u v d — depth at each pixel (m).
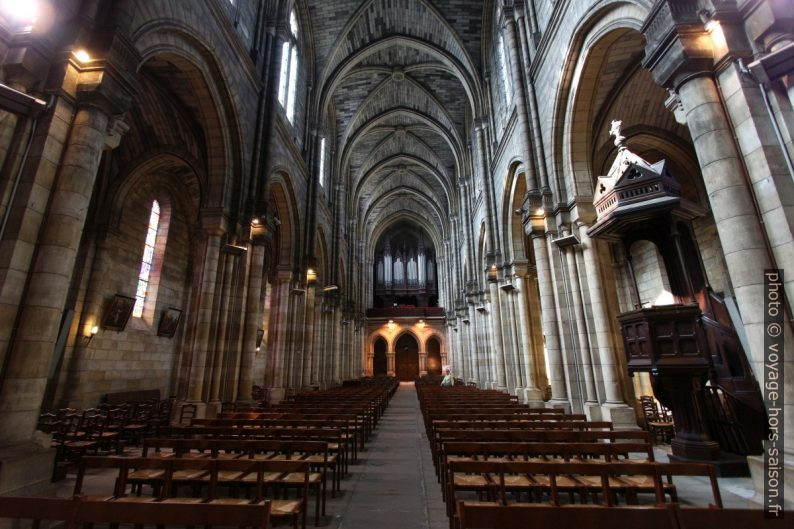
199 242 10.83
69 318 11.64
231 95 10.96
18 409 4.35
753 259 4.22
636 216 6.75
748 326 4.22
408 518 4.55
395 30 22.25
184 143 13.34
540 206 11.41
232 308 11.20
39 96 5.08
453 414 8.41
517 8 13.43
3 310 4.39
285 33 14.69
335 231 26.62
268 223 12.68
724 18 4.77
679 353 6.09
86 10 5.62
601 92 10.78
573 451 4.44
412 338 44.78
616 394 8.70
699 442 6.27
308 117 20.30
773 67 4.26
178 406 9.67
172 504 2.54
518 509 2.29
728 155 4.56
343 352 30.33
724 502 4.82
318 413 8.90
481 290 24.12
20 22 5.00
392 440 9.59
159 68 11.03
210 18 9.70
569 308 10.10
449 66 22.78
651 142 12.38
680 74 5.04
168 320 15.88
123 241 13.76
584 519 2.25
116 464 3.77
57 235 4.84
